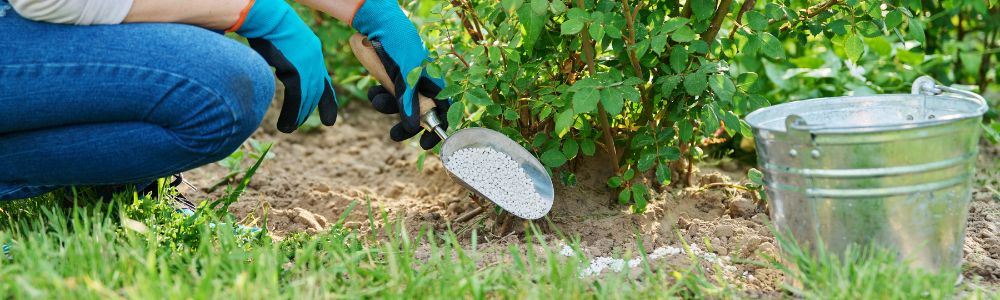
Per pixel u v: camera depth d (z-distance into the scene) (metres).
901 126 1.91
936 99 2.22
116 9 2.08
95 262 2.03
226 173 3.50
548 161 2.56
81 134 2.17
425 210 3.04
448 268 2.11
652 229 2.71
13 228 2.42
